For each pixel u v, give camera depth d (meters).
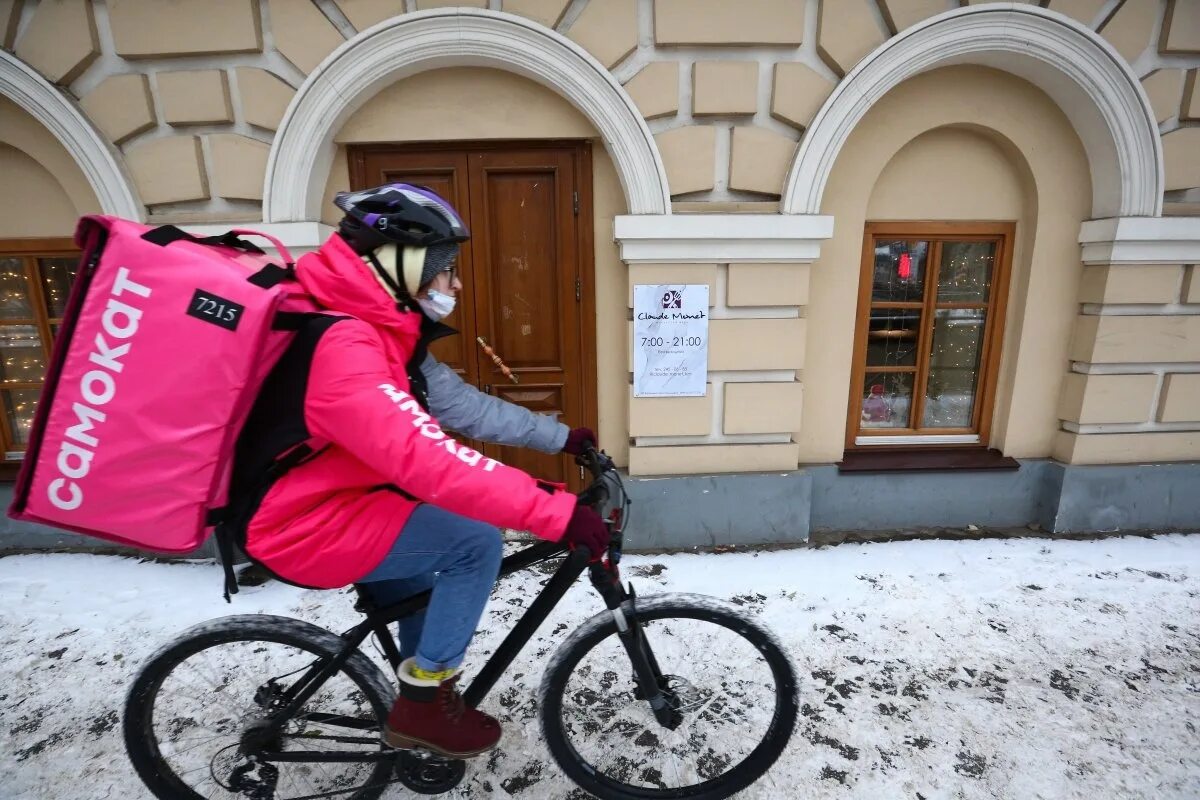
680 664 1.75
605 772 1.80
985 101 3.02
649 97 2.85
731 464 3.21
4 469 3.32
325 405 1.12
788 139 2.92
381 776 1.60
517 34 2.70
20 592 2.82
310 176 2.84
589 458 1.61
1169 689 2.16
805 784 1.79
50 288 3.27
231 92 2.79
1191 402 3.25
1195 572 2.93
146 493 1.11
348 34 2.73
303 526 1.23
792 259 2.97
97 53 2.72
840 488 3.37
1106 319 3.14
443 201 1.35
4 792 1.79
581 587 2.81
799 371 3.28
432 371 1.62
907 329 3.45
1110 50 2.80
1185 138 2.99
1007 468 3.39
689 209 2.96
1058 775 1.82
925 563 3.04
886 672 2.26
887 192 3.19
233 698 1.80
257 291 1.07
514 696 2.14
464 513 1.17
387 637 1.55
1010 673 2.25
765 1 2.75
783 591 2.79
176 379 1.07
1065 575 2.91
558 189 3.07
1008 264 3.32
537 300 3.21
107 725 2.05
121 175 2.81
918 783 1.79
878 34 2.83
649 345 3.04
